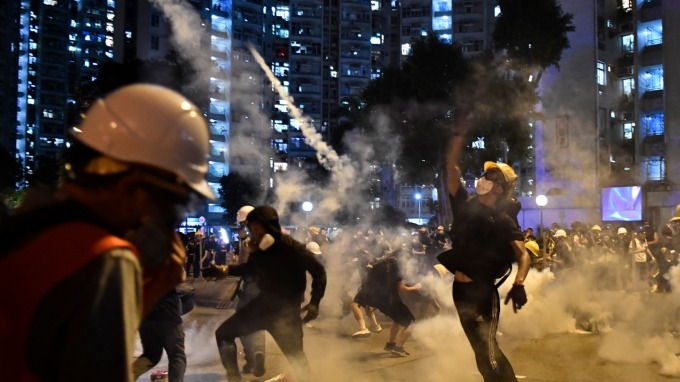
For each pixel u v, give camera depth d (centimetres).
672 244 1531
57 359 127
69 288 128
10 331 129
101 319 127
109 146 148
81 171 150
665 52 4522
